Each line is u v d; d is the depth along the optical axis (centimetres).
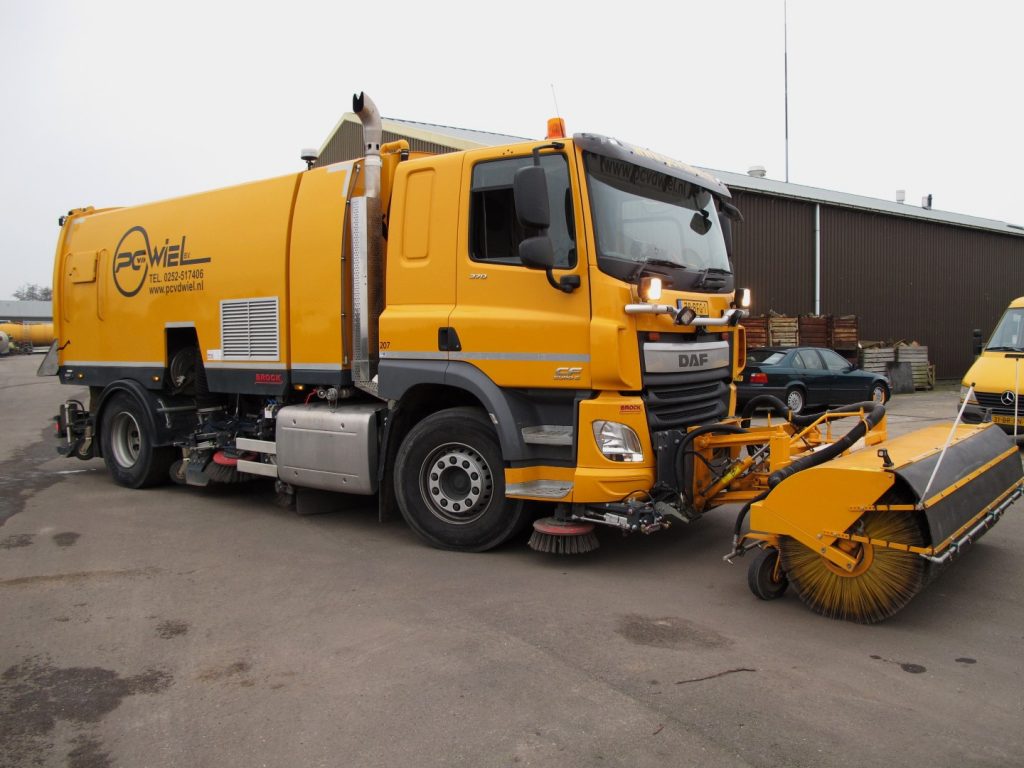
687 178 605
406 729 325
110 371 841
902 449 480
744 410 623
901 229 2466
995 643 407
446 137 1603
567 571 538
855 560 428
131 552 598
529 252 496
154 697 359
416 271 581
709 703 342
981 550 575
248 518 707
